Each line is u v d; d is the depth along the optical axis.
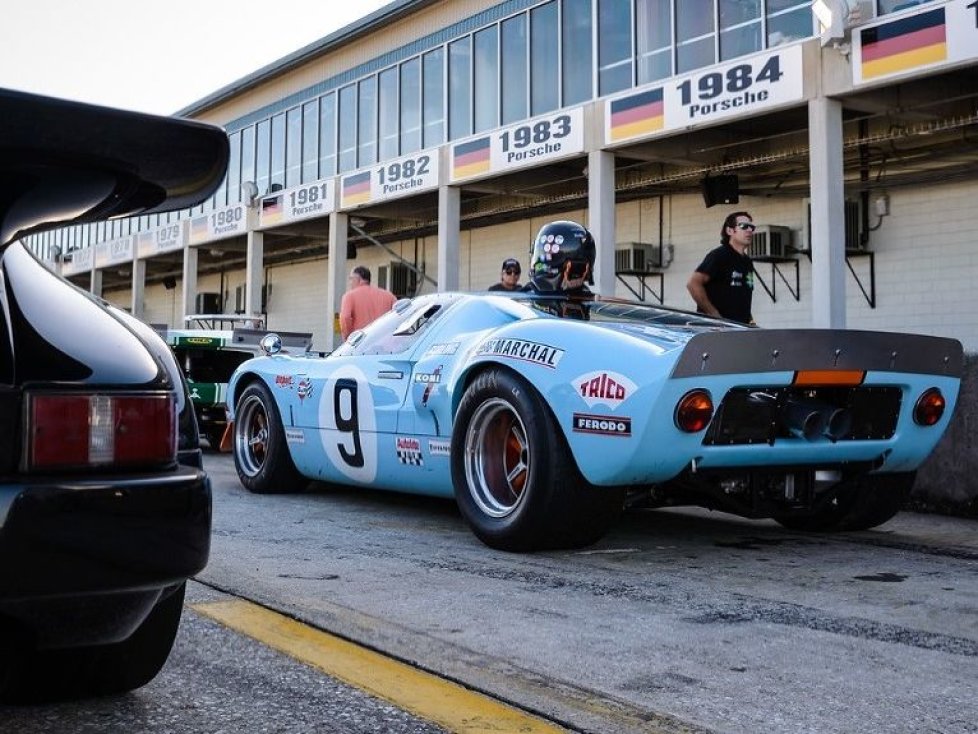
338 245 18.73
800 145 13.08
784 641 2.81
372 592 3.39
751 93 11.43
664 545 4.34
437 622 3.00
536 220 18.55
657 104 12.48
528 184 16.06
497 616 3.07
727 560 4.00
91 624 1.90
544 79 15.82
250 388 6.13
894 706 2.28
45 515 1.71
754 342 3.65
